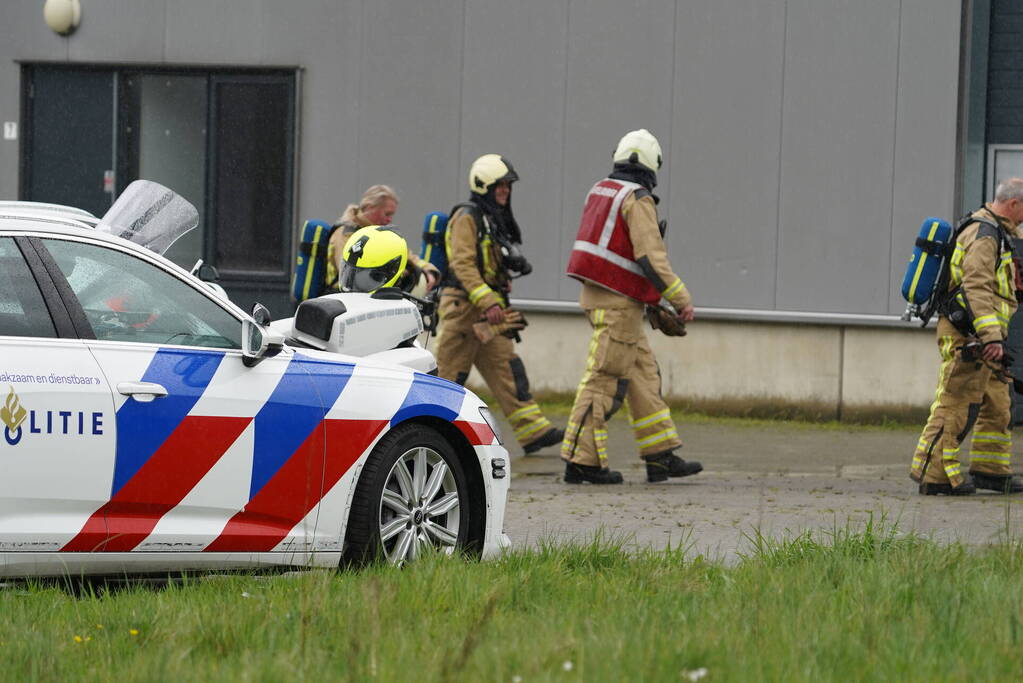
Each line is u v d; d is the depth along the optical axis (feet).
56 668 52.80
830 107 151.94
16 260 65.21
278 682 49.29
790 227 153.28
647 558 76.23
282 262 168.14
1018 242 150.71
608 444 139.64
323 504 71.36
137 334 67.36
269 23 165.17
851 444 139.85
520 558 72.79
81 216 76.43
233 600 62.80
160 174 170.81
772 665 50.26
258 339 69.87
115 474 65.46
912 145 150.51
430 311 97.66
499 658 50.42
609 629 55.26
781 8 152.56
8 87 171.94
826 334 153.48
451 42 160.66
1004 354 104.88
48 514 64.08
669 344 156.76
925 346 151.12
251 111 168.14
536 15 158.20
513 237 126.93
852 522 94.63
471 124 160.56
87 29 169.37
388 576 66.49
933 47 149.59
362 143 163.53
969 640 54.39
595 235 114.52
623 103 156.66
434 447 75.36
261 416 69.67
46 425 63.67
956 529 91.71
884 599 62.18
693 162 155.22
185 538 67.46
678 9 154.71
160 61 167.84
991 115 156.87
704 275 155.33
